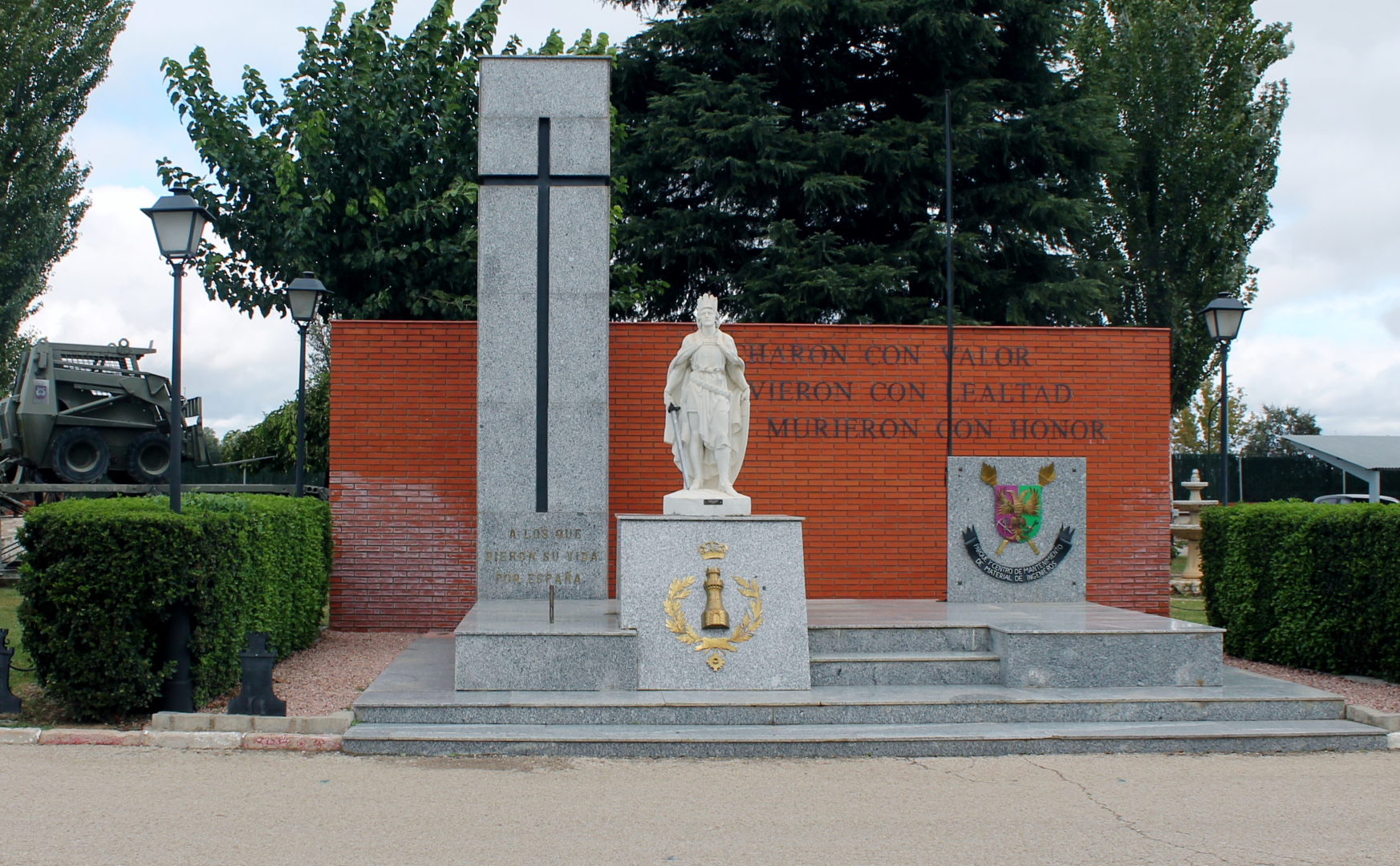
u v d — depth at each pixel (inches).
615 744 324.8
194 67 795.4
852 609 463.8
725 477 431.2
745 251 954.7
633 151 964.0
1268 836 251.3
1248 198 1179.9
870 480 559.8
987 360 567.8
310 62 813.2
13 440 764.6
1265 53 1206.9
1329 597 456.4
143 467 813.9
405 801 272.8
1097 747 335.3
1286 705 360.2
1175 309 1171.3
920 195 928.9
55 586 339.0
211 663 370.3
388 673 396.8
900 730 337.1
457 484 550.0
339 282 799.7
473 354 551.8
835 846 241.6
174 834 243.4
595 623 387.2
